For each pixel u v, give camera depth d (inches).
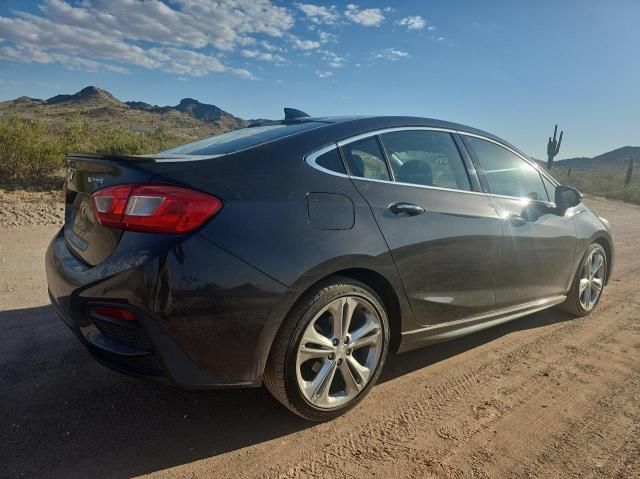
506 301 147.6
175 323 87.4
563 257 169.2
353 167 114.1
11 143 426.3
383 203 114.0
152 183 90.3
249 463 94.7
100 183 99.0
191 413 110.7
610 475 95.7
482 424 111.8
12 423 103.1
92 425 104.2
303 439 103.0
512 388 130.1
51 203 357.4
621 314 197.2
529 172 165.6
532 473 95.2
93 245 98.3
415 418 113.1
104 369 128.0
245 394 119.8
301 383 101.8
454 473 94.1
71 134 510.0
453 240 126.0
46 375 123.6
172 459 94.8
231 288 90.1
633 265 293.6
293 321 98.4
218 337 90.8
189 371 90.6
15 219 304.5
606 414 118.4
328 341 104.7
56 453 94.4
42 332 148.7
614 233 444.8
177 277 86.7
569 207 169.0
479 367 142.3
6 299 174.7
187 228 88.4
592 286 193.5
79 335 98.7
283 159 104.5
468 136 146.9
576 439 107.3
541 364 146.0
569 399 125.2
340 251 102.0
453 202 130.1
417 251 117.2
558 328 178.1
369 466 95.2
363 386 112.2
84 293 93.7
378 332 113.2
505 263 143.5
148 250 87.3
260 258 92.8
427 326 124.9
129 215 90.0
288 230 97.0
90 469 90.6
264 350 95.8
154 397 116.2
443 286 125.5
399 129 128.8
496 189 147.9
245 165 99.7
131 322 89.6
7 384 118.6
